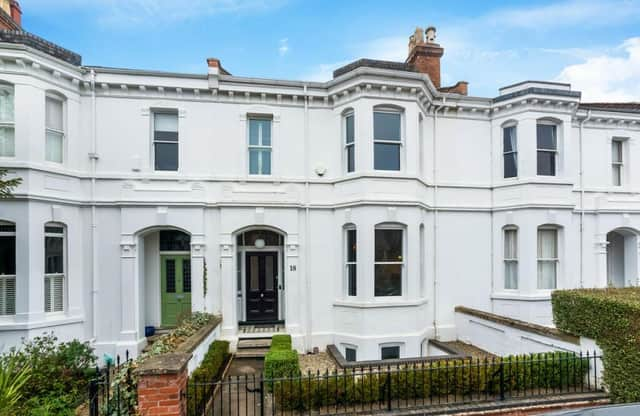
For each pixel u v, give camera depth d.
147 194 10.57
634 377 6.20
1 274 8.84
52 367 6.73
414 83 10.77
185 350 6.62
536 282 11.62
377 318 10.38
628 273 13.68
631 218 13.26
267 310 12.11
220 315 10.70
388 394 6.37
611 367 6.63
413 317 10.66
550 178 11.80
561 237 11.95
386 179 10.69
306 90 11.31
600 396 6.71
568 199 11.91
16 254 8.78
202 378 6.74
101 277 10.30
